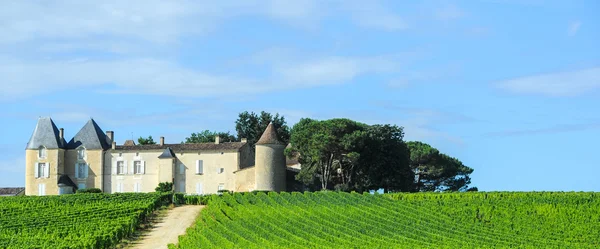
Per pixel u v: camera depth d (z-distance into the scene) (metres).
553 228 77.19
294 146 108.44
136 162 116.88
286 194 90.56
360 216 76.31
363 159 106.44
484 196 88.62
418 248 62.19
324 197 88.06
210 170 114.12
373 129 107.00
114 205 83.69
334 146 104.31
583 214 80.88
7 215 79.50
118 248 66.69
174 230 74.44
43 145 117.56
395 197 90.94
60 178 117.19
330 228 68.88
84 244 61.97
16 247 61.41
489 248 63.59
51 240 65.12
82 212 78.69
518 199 84.75
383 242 64.62
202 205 90.75
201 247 58.84
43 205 87.50
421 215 80.44
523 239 70.94
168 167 114.44
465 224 78.31
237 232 66.62
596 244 71.56
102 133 121.12
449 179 123.12
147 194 92.69
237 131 154.12
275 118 154.00
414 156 118.94
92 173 117.88
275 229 66.75
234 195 89.94
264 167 108.88
